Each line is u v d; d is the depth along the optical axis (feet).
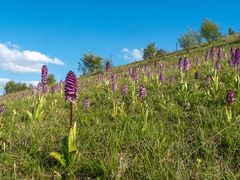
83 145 2.48
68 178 2.07
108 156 2.14
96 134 2.70
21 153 2.44
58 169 2.18
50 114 3.80
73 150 2.16
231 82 3.60
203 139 2.30
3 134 2.90
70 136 2.17
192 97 3.42
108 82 5.78
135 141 2.43
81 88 6.41
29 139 2.76
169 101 3.56
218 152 2.20
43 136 2.80
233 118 2.52
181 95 3.59
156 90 4.35
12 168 2.25
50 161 2.30
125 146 2.41
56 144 2.63
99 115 3.43
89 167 2.14
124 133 2.58
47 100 5.10
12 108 4.83
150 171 2.00
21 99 6.56
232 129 2.34
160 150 2.19
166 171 1.95
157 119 2.98
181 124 2.69
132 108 3.48
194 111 3.04
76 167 2.16
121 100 4.06
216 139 2.33
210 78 3.79
